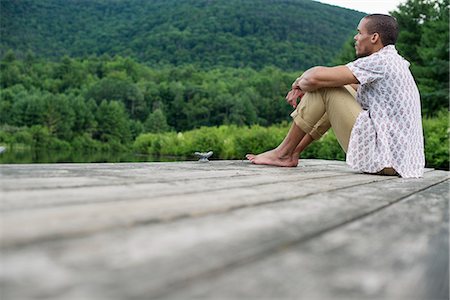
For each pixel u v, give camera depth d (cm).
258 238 79
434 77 1830
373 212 115
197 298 50
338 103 258
